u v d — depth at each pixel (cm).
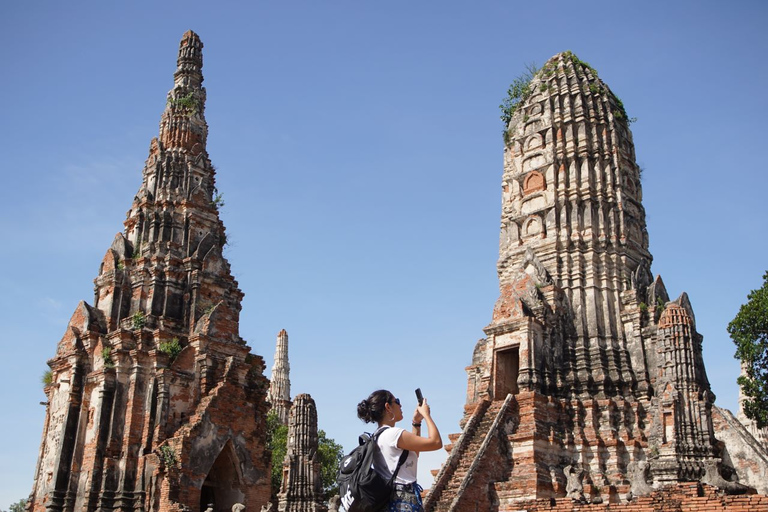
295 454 4731
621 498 4088
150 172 5612
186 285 5159
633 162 5619
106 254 5278
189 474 4272
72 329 4938
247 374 4906
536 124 5612
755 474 3900
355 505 1043
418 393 1141
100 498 4325
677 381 3656
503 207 5700
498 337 4734
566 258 5081
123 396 4612
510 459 4181
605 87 5762
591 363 4744
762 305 4912
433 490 3859
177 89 6034
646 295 5009
